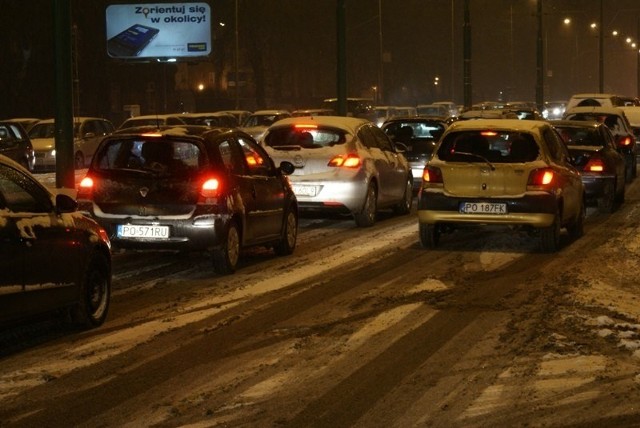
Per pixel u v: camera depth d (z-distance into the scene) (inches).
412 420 337.4
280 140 863.7
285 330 468.8
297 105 3836.1
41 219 437.7
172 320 490.0
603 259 675.4
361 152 853.8
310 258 688.4
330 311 510.0
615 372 394.0
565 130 1003.3
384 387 375.9
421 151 1123.3
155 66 3169.3
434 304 526.3
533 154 700.0
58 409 349.7
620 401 357.4
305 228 862.5
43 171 1672.0
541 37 2694.4
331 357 419.5
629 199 1115.9
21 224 421.1
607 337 449.7
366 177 849.5
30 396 365.1
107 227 607.8
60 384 380.2
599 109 1363.2
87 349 434.0
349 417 340.5
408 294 554.3
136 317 498.3
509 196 693.9
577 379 384.8
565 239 780.6
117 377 390.0
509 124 714.2
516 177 692.7
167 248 605.9
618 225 877.2
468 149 713.6
